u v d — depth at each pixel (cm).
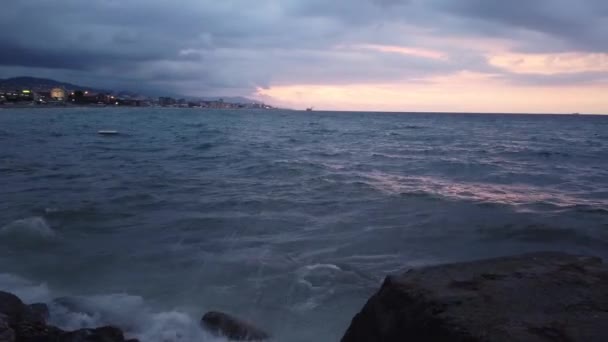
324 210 1201
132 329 573
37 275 753
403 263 802
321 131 5700
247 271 761
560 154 2759
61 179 1686
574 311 319
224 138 4188
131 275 753
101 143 3434
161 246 896
